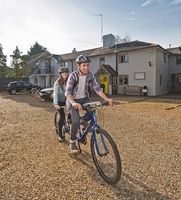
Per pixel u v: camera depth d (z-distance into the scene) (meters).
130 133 6.05
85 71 3.58
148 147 4.79
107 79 25.91
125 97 20.12
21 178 3.34
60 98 4.88
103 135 3.35
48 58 38.41
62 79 4.79
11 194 2.89
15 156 4.27
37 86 27.14
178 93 25.83
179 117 8.66
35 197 2.82
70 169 3.66
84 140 3.95
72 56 34.38
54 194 2.90
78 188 3.05
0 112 10.29
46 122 7.73
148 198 2.79
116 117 8.71
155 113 9.80
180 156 4.24
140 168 3.67
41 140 5.36
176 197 2.81
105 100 3.42
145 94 22.94
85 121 3.81
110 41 29.58
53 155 4.31
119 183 3.17
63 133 5.11
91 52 31.64
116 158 3.02
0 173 3.52
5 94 25.17
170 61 29.61
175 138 5.53
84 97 3.86
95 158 3.56
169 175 3.42
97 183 3.19
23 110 11.03
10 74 42.25
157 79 23.70
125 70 25.30
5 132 6.20
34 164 3.87
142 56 23.72
